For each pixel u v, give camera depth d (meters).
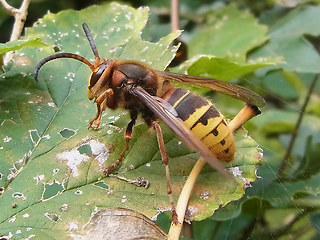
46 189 0.13
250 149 0.13
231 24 0.19
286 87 0.19
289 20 0.19
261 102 0.14
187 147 0.13
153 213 0.13
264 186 0.15
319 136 0.19
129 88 0.14
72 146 0.13
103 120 0.14
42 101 0.14
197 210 0.13
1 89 0.14
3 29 0.18
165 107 0.13
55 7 0.18
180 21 0.19
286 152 0.18
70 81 0.14
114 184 0.13
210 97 0.15
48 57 0.14
